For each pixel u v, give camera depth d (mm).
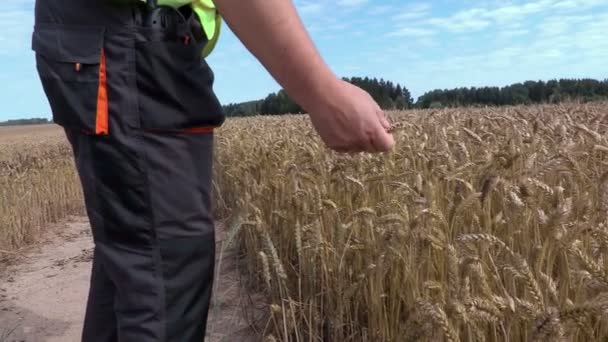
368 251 2801
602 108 9109
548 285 1750
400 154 3893
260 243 4336
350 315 2965
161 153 1687
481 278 1810
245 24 1410
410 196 2807
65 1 1680
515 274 1656
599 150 3422
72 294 5223
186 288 1756
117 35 1624
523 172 2822
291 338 3027
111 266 1696
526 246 2426
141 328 1676
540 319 1378
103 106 1629
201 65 1785
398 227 2422
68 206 10578
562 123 5141
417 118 8578
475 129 5211
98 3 1634
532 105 11719
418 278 2416
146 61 1640
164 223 1696
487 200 2686
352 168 3572
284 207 4113
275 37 1401
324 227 3311
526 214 2508
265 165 5281
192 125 1744
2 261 6703
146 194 1667
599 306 1359
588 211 2410
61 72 1648
